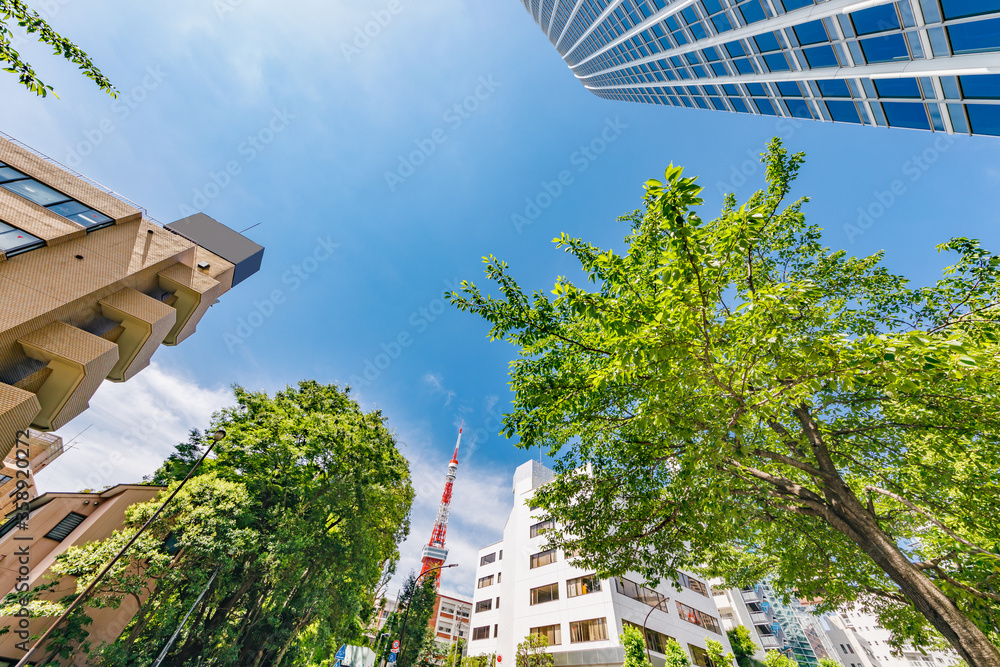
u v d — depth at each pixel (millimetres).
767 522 10031
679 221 5121
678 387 6211
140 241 19141
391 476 22750
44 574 15180
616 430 8688
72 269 14984
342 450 20703
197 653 16562
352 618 22125
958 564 8016
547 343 8227
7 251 13109
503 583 37750
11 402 11625
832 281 9258
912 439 8031
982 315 6910
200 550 15086
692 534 8781
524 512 38062
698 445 6574
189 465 20656
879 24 12852
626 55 33375
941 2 10922
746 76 20438
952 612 5625
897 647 9477
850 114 16031
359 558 20781
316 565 19672
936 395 6812
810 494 7688
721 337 6008
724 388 6098
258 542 16578
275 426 20250
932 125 12992
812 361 5273
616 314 6027
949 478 7676
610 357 7383
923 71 11969
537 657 26609
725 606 44844
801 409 8672
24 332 12992
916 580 6090
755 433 8117
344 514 20391
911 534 9609
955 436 7414
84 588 14523
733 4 18562
